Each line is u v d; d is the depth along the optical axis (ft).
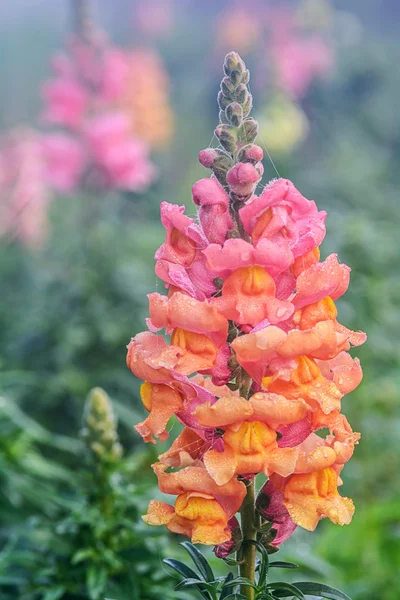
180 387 9.07
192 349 8.82
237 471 8.61
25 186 35.22
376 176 39.58
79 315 24.76
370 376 22.88
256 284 8.66
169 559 9.50
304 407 8.52
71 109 27.63
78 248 26.78
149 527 13.58
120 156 27.12
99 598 13.34
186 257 9.14
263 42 53.06
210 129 56.29
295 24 48.24
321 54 46.57
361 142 47.88
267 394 8.57
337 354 8.94
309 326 8.89
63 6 80.69
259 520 9.52
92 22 28.43
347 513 8.84
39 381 23.65
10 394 23.17
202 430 9.36
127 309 25.14
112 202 32.17
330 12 49.29
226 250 8.59
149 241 29.50
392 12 73.92
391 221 36.14
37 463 18.08
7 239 35.73
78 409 23.24
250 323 8.61
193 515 8.80
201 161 9.28
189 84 64.13
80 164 27.40
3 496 17.49
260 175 9.22
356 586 17.53
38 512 17.88
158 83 37.58
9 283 34.14
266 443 8.64
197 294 9.23
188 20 75.72
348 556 18.97
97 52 28.17
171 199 41.88
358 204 36.04
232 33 54.80
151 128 37.35
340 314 23.24
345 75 52.13
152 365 8.70
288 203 8.89
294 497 8.86
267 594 9.14
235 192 9.04
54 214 37.91
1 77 70.74
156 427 8.96
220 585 10.51
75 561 13.12
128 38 70.44
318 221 9.10
